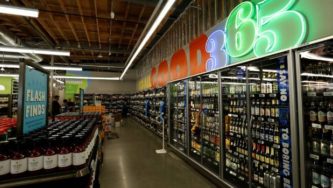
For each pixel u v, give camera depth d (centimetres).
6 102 888
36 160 131
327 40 194
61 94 1488
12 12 339
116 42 940
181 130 555
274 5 262
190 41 539
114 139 767
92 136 229
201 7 496
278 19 254
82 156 145
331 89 219
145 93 1118
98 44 973
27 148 139
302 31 221
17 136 153
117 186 356
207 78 437
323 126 213
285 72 251
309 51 213
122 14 627
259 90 300
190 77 493
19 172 127
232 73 356
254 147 301
